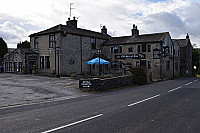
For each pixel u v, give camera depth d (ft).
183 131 17.62
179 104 30.40
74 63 95.35
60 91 45.73
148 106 28.91
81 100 35.09
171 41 117.39
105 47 114.83
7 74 87.92
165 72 104.47
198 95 40.27
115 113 24.59
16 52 95.50
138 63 104.01
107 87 53.16
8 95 38.50
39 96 38.78
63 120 21.45
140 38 108.06
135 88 56.08
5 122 20.77
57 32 88.53
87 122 20.59
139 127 18.78
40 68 95.66
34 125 19.66
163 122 20.45
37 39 98.94
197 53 181.47
